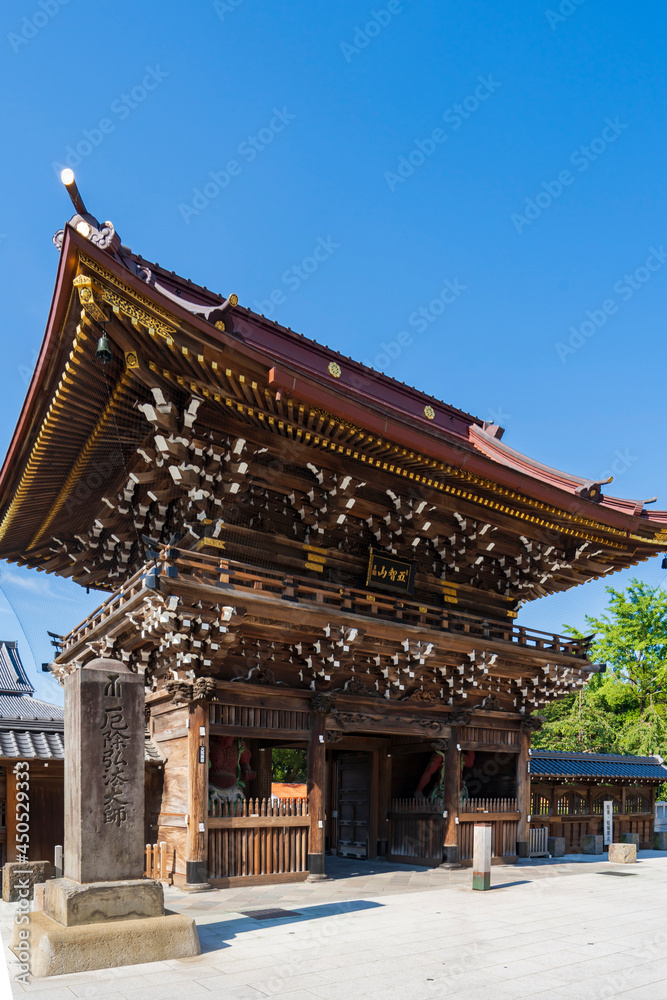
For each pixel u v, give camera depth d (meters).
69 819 11.05
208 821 16.67
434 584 22.88
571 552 24.97
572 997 8.74
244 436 16.94
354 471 19.02
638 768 31.61
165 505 18.72
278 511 19.33
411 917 13.65
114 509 19.97
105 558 22.89
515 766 24.48
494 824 23.06
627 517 23.47
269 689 18.28
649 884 18.81
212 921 13.01
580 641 25.45
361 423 17.11
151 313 13.77
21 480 18.28
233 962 10.14
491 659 22.09
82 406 15.76
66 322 13.61
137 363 14.43
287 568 19.14
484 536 22.92
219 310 15.16
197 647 16.67
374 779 23.97
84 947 9.56
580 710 47.22
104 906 10.14
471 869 21.06
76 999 8.30
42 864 15.80
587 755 30.48
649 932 12.61
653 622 48.50
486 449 26.36
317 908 14.45
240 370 15.29
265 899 15.41
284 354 21.66
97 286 13.06
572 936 12.20
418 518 21.06
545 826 27.11
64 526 21.95
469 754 23.44
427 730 21.73
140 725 11.37
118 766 10.98
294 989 8.91
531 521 23.12
